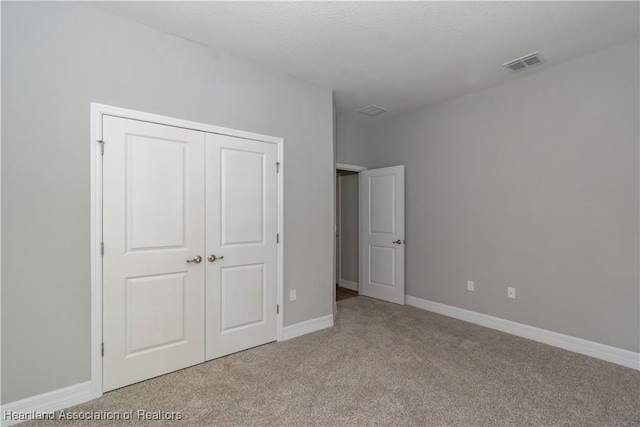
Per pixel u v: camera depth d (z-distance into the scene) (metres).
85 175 1.99
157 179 2.27
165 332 2.30
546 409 1.89
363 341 2.94
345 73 2.99
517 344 2.87
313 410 1.89
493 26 2.23
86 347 1.99
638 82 2.39
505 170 3.20
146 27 2.23
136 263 2.18
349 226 5.18
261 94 2.83
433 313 3.80
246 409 1.90
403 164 4.23
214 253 2.54
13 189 1.78
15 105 1.78
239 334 2.69
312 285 3.21
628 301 2.44
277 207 2.94
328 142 3.36
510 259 3.16
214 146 2.55
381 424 1.76
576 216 2.71
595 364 2.47
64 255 1.92
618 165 2.49
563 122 2.79
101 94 2.05
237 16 2.12
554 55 2.65
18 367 1.79
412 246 4.13
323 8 2.04
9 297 1.77
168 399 2.00
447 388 2.12
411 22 2.19
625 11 2.06
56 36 1.90
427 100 3.70
